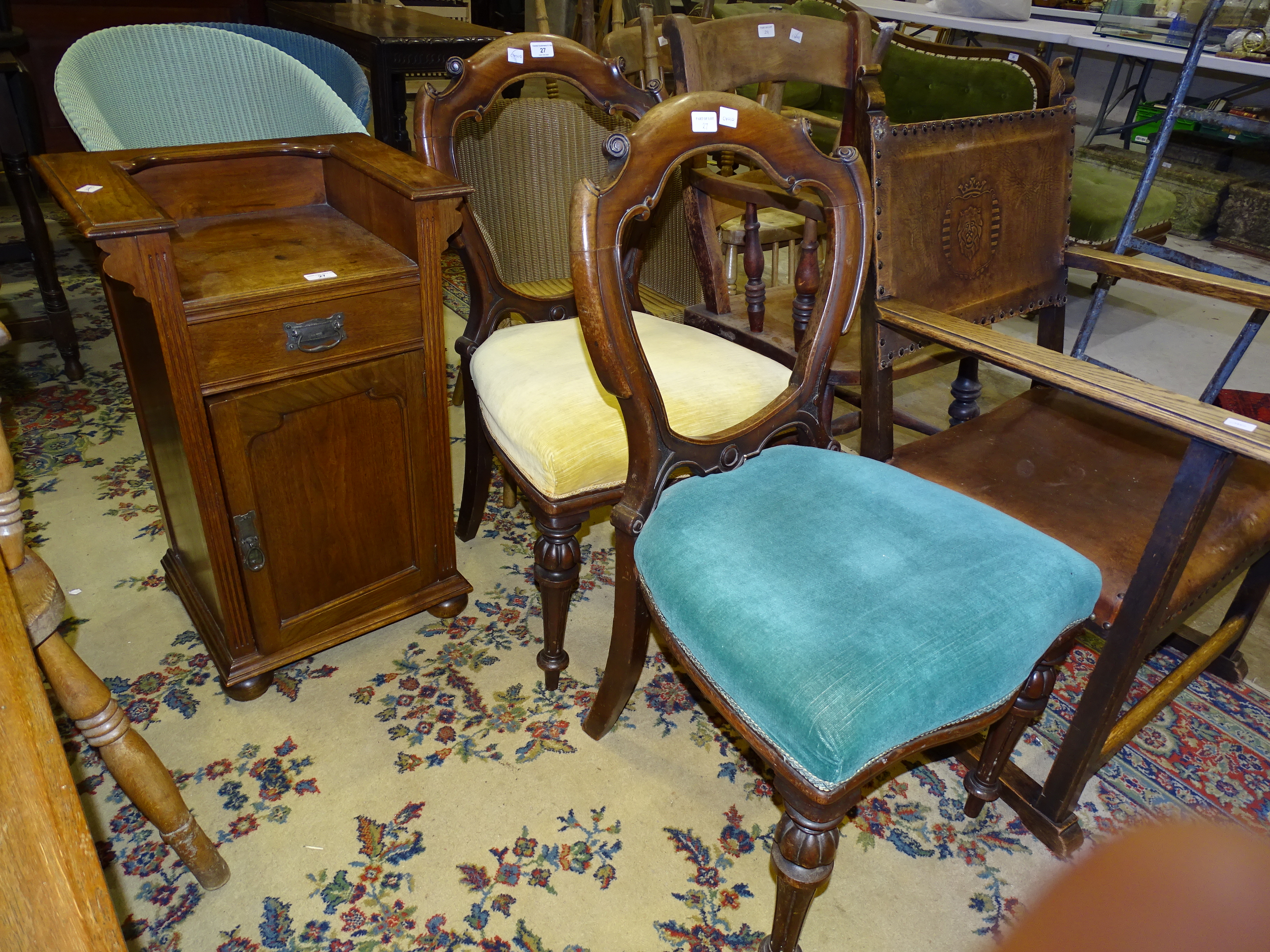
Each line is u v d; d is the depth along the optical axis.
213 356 1.23
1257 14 3.27
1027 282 1.64
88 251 3.40
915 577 1.04
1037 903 0.33
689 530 1.12
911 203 1.41
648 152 1.01
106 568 1.86
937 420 2.54
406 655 1.68
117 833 1.32
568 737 1.52
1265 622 1.88
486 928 1.21
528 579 1.90
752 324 1.83
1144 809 1.43
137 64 1.95
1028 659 1.01
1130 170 4.38
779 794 1.40
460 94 1.50
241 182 1.55
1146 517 1.31
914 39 2.62
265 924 1.21
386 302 1.37
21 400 2.45
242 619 1.48
